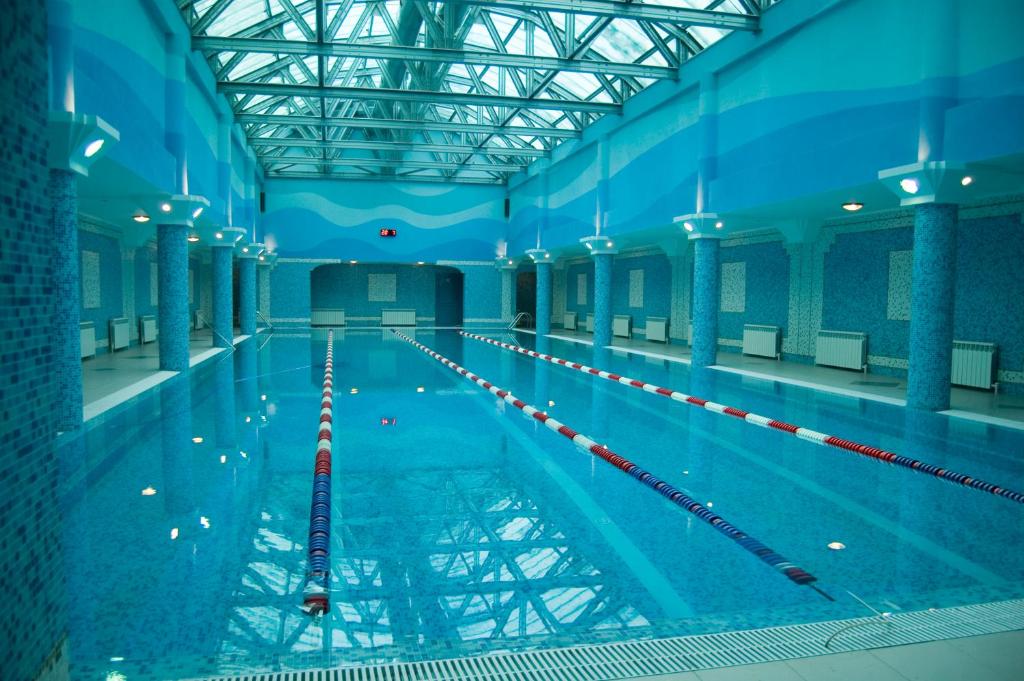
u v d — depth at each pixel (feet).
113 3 24.47
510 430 22.52
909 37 24.79
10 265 5.41
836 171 26.71
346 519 13.74
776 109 31.81
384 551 12.05
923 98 22.89
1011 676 7.78
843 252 36.65
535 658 8.32
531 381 34.09
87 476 16.33
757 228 41.98
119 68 25.11
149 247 53.26
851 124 27.58
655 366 39.78
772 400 27.40
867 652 8.36
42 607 5.90
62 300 20.34
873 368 34.86
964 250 29.19
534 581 10.83
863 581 10.78
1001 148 20.33
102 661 8.29
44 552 5.96
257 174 71.05
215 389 30.12
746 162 34.14
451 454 19.20
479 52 35.32
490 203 78.64
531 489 15.90
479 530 13.17
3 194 5.29
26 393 5.65
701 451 19.38
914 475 16.94
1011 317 27.35
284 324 76.07
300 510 14.05
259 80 48.37
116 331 44.06
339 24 34.01
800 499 15.03
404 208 77.05
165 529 12.87
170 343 34.22
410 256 77.46
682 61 38.50
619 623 9.43
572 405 27.07
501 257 79.00
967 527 13.24
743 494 15.37
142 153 26.11
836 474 17.02
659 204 42.47
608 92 46.44
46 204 6.12
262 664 8.27
